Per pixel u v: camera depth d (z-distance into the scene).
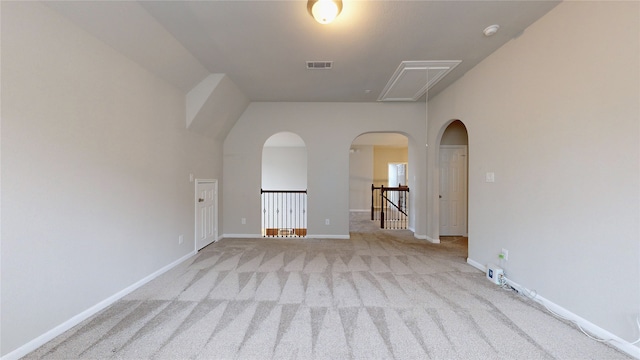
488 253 2.94
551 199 2.13
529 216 2.36
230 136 4.75
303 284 2.64
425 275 2.90
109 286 2.23
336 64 3.15
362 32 2.46
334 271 3.02
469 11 2.14
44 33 1.70
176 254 3.26
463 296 2.38
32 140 1.64
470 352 1.62
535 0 2.00
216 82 3.46
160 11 2.14
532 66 2.32
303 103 4.71
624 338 1.62
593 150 1.80
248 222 4.76
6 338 1.51
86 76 2.01
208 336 1.77
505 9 2.12
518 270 2.49
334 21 2.29
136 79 2.56
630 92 1.59
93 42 2.06
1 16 1.48
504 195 2.68
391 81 3.64
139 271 2.60
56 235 1.79
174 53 2.75
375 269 3.09
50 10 1.74
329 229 4.75
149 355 1.58
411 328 1.88
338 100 4.59
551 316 2.03
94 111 2.09
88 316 2.01
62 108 1.83
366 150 8.64
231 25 2.35
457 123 4.97
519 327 1.89
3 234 1.50
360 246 4.16
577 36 1.90
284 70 3.33
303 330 1.85
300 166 8.84
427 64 3.12
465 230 4.99
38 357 1.56
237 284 2.64
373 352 1.62
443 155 4.98
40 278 1.68
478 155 3.12
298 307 2.18
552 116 2.12
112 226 2.27
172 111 3.17
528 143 2.37
